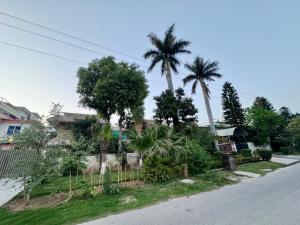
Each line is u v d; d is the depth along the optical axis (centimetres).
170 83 3000
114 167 1688
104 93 1938
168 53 3170
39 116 884
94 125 1772
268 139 4041
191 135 2011
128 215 641
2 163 1350
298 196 785
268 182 1148
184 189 980
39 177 796
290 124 4431
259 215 591
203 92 3522
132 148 1245
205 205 727
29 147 854
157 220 591
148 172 1128
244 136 3681
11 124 2692
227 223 541
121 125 2105
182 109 2502
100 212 665
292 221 534
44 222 591
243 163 2038
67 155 880
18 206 773
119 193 889
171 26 3198
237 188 1019
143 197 835
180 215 626
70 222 591
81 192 895
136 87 2116
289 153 3716
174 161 1261
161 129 1329
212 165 1600
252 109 4231
